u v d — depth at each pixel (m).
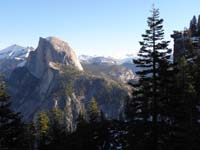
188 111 33.19
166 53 31.45
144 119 32.53
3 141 37.22
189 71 45.62
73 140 59.56
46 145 73.00
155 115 31.81
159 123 31.89
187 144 32.06
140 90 31.95
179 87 35.09
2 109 36.50
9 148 37.75
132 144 36.41
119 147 56.38
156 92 31.48
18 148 39.47
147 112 31.67
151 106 31.70
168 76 31.44
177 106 31.92
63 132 72.94
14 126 37.81
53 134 75.94
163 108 31.45
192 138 32.16
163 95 31.53
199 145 32.12
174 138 32.19
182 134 32.16
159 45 31.19
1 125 36.91
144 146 32.38
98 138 57.16
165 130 31.69
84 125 59.78
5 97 37.22
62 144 63.12
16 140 38.44
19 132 38.53
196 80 43.56
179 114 32.03
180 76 40.22
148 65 31.58
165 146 32.09
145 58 31.53
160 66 31.19
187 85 38.62
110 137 55.91
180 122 32.62
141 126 32.41
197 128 33.12
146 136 32.53
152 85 31.59
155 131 31.86
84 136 57.81
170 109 31.53
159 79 31.34
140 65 31.66
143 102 32.03
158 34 31.22
